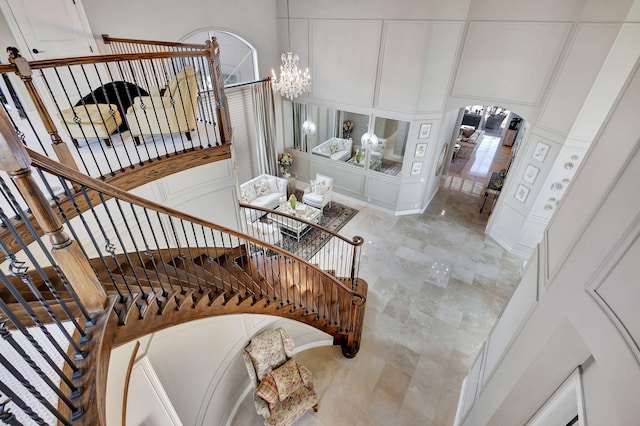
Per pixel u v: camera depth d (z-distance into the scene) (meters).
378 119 6.80
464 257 6.08
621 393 1.30
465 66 5.73
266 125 7.53
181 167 3.36
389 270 5.76
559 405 1.99
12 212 2.30
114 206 2.89
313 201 7.33
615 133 1.82
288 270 4.62
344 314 4.29
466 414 3.19
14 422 1.09
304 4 6.40
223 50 8.80
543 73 5.05
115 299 1.75
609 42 4.19
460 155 10.80
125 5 4.61
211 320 3.06
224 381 3.54
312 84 7.20
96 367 1.45
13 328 1.56
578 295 1.73
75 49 4.34
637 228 1.37
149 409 2.29
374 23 5.80
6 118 1.09
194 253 3.82
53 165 1.35
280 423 3.32
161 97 3.87
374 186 7.52
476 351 4.35
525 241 5.95
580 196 2.10
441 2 5.18
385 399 3.81
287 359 3.74
